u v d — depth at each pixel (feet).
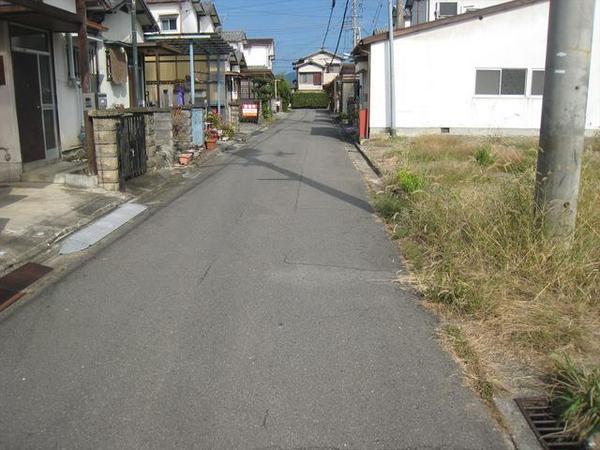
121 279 17.58
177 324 14.15
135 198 30.63
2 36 31.12
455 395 10.90
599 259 15.83
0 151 32.09
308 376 11.58
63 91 38.91
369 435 9.64
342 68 124.47
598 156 31.01
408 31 65.87
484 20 65.51
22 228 22.12
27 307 15.40
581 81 16.03
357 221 25.27
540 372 11.66
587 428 9.39
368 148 56.44
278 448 9.29
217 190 33.42
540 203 16.84
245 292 16.35
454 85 67.10
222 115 79.61
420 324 14.12
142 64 65.00
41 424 9.95
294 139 72.84
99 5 48.29
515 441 9.53
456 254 17.34
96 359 12.34
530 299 14.75
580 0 15.74
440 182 29.25
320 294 16.21
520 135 67.41
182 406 10.50
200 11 110.73
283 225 24.44
